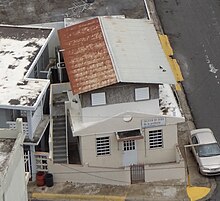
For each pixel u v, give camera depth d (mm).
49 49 55281
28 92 45875
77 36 50750
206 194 44938
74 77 46250
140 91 45656
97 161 46188
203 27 65250
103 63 46969
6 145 35156
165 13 68062
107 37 49812
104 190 45344
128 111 45406
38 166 46031
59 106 49938
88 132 45188
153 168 45531
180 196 44719
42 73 52219
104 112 45750
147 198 44594
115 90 45250
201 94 55375
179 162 45625
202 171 46094
